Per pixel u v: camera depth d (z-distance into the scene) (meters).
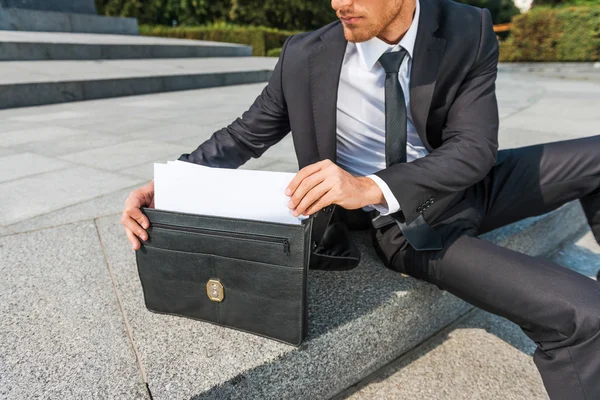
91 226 1.95
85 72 7.37
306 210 0.99
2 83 5.68
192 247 1.05
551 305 1.00
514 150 1.47
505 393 1.31
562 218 2.22
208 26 20.48
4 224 1.98
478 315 1.72
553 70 12.62
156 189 1.06
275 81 1.32
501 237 1.78
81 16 12.23
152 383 0.99
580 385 0.98
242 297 1.06
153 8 22.38
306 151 1.30
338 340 1.19
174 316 1.21
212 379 1.00
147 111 5.54
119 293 1.36
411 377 1.37
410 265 1.34
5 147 3.59
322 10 22.27
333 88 1.21
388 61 1.17
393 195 1.04
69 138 3.95
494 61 1.20
